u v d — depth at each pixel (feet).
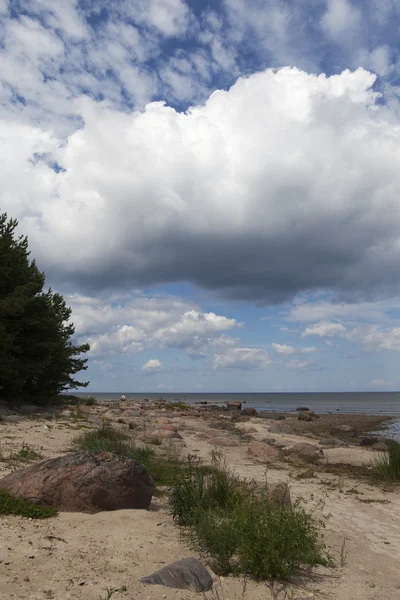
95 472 26.13
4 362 83.87
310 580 19.49
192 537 22.68
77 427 68.44
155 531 23.41
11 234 95.04
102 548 19.84
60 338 103.40
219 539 20.25
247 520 20.54
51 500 25.07
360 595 18.25
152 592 15.96
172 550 21.02
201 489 27.25
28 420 72.43
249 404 305.12
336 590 18.60
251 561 19.30
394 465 46.75
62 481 25.50
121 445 45.88
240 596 17.04
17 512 23.41
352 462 55.93
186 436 76.33
